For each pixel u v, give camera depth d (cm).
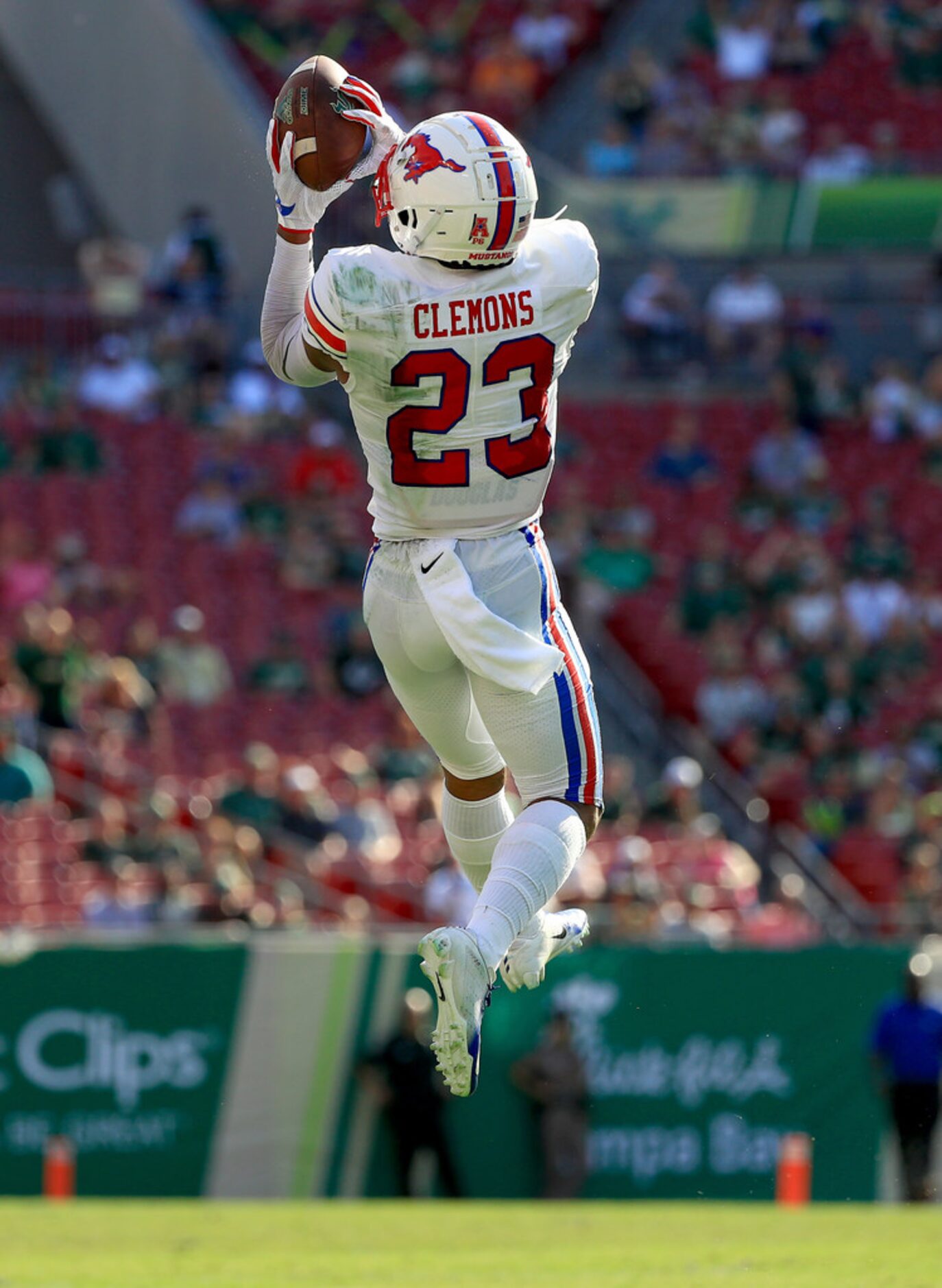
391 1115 3809
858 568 6297
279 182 1410
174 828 4588
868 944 3978
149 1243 2703
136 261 6919
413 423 1366
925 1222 3073
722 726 5719
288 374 1424
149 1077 3800
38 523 5991
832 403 7131
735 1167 3903
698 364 7375
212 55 7556
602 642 6000
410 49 8450
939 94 8462
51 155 7831
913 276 7619
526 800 1446
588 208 7600
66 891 4384
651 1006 3934
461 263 1351
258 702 5369
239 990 3844
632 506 6384
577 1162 3812
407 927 4369
